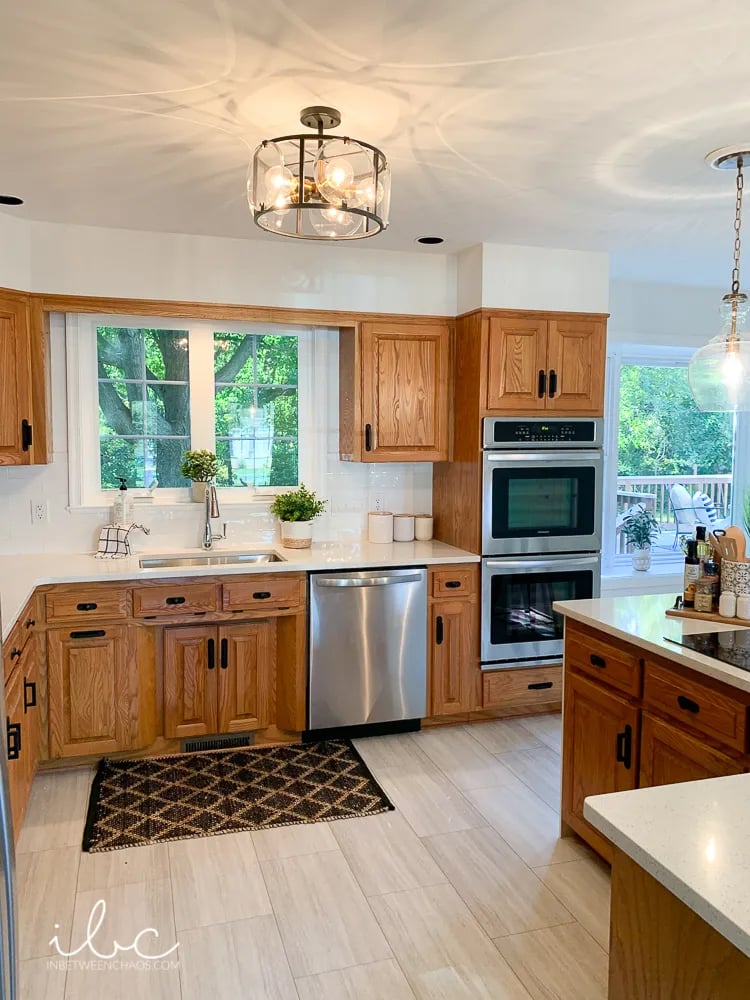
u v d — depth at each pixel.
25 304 3.45
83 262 3.54
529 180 2.84
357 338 3.94
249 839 2.81
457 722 3.98
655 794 1.28
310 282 3.88
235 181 2.90
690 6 1.66
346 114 2.26
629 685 2.45
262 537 4.17
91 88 2.10
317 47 1.86
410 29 1.77
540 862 2.67
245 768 3.41
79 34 1.80
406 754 3.59
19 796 2.71
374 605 3.70
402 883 2.54
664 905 1.12
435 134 2.41
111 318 3.86
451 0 1.64
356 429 3.97
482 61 1.93
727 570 2.55
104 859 2.67
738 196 2.71
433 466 4.45
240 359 4.14
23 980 2.07
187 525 4.03
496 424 3.85
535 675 4.02
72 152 2.59
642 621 2.54
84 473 3.85
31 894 2.45
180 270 3.69
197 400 4.05
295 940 2.24
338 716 3.71
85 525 3.86
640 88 2.07
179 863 2.65
